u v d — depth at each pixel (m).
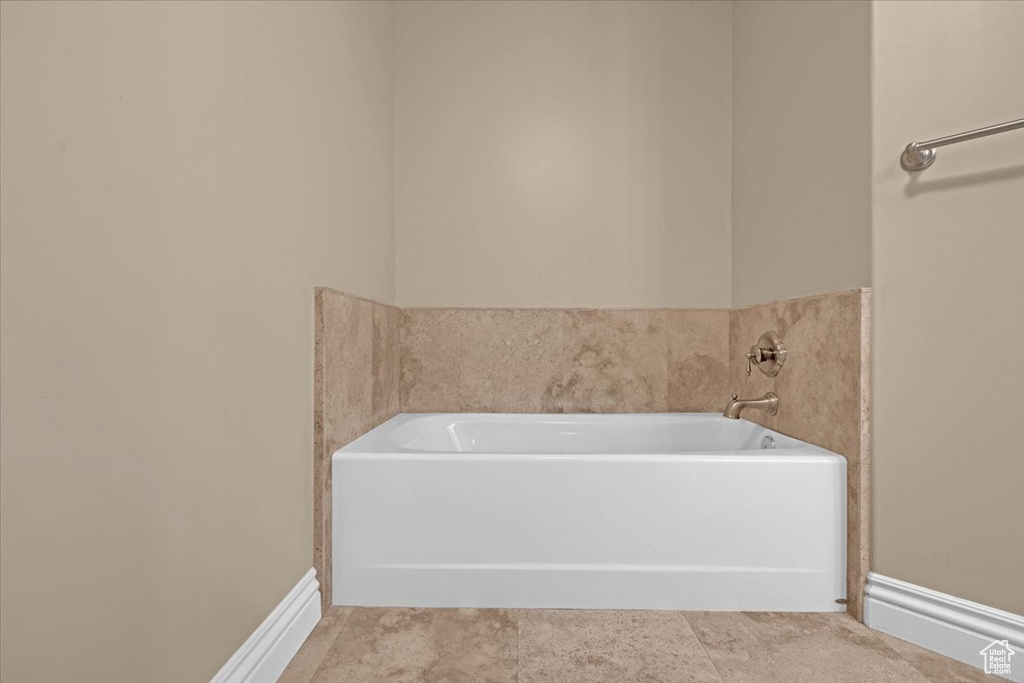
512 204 2.39
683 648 1.31
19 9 0.61
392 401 2.23
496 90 2.39
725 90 2.39
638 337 2.38
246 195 1.10
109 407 0.73
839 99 1.58
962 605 1.28
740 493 1.49
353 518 1.50
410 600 1.50
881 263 1.41
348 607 1.49
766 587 1.49
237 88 1.07
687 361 2.38
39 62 0.63
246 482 1.09
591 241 2.38
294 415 1.32
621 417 2.29
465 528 1.50
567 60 2.39
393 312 2.26
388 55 2.28
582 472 1.50
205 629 0.95
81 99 0.69
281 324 1.26
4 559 0.59
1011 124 1.17
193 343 0.92
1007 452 1.25
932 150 1.33
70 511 0.67
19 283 0.61
